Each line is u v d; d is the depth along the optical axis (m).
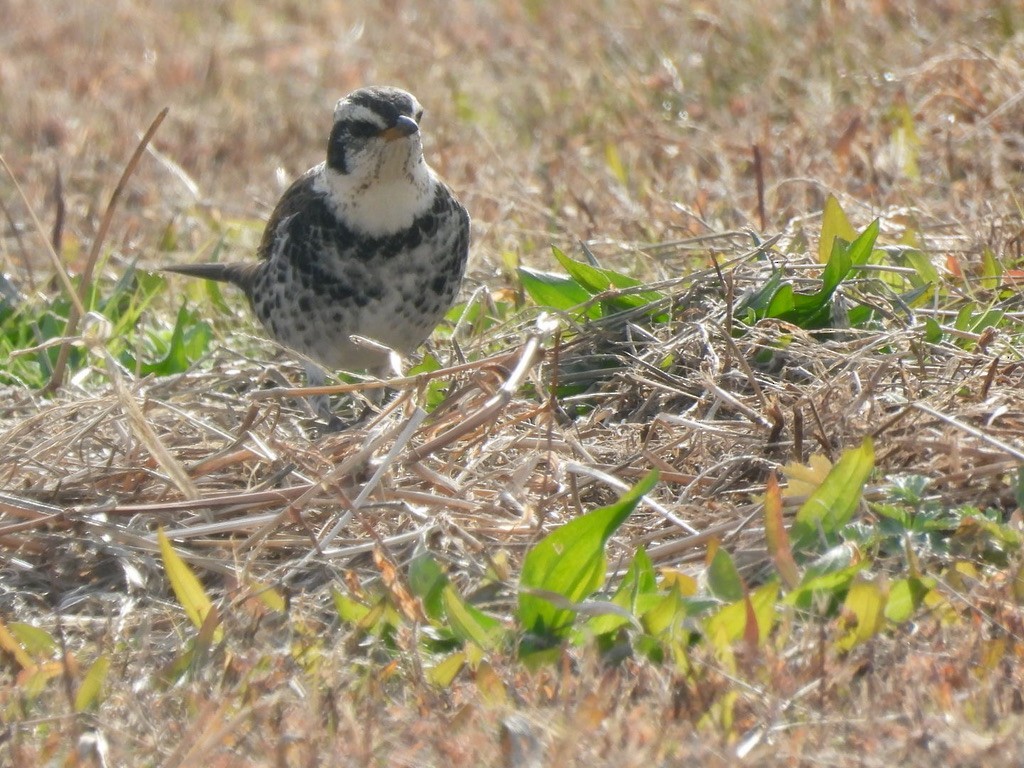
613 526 7.83
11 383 13.21
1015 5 18.52
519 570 8.70
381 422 10.19
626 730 6.65
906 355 10.59
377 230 11.81
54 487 9.89
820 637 7.20
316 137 20.36
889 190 14.73
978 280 12.18
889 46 18.70
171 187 18.66
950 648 7.36
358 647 7.83
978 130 15.32
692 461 9.77
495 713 6.89
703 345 10.83
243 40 24.80
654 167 17.06
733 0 21.00
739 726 6.82
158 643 8.27
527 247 15.23
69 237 16.69
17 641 8.14
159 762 6.86
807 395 9.84
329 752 6.74
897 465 9.20
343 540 9.03
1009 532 8.31
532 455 9.54
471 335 13.20
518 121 19.33
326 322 12.16
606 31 21.58
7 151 20.23
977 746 6.39
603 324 11.62
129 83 22.89
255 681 7.33
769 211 14.59
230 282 14.03
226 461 9.88
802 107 17.47
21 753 6.85
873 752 6.50
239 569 8.78
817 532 8.42
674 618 7.56
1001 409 9.30
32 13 26.62
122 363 13.37
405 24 24.23
